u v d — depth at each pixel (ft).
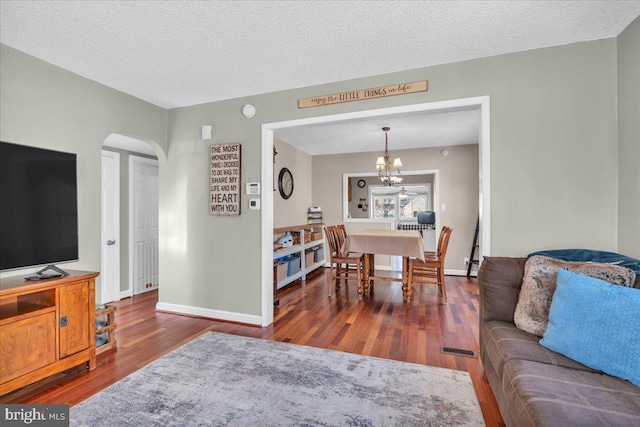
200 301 11.11
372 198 33.71
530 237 7.51
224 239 10.79
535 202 7.48
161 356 7.90
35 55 7.59
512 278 6.53
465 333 9.38
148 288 14.98
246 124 10.49
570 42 7.24
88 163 8.91
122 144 12.96
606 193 7.01
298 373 7.04
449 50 7.55
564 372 4.40
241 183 10.58
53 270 7.27
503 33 6.84
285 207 17.67
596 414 3.46
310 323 10.33
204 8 5.90
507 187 7.66
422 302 12.66
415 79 8.46
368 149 19.77
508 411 4.58
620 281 5.12
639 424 3.31
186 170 11.34
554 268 5.88
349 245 13.69
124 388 6.42
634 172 6.35
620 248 6.81
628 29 6.52
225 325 10.21
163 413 5.61
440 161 18.69
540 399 3.77
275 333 9.48
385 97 8.77
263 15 6.14
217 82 9.36
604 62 7.04
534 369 4.47
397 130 14.99
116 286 13.24
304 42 7.16
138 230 14.47
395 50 7.54
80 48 7.31
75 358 6.84
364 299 13.12
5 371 5.70
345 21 6.36
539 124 7.46
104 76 8.86
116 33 6.72
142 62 8.05
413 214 33.60
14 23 6.28
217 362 7.57
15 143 6.46
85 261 8.79
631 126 6.45
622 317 4.34
